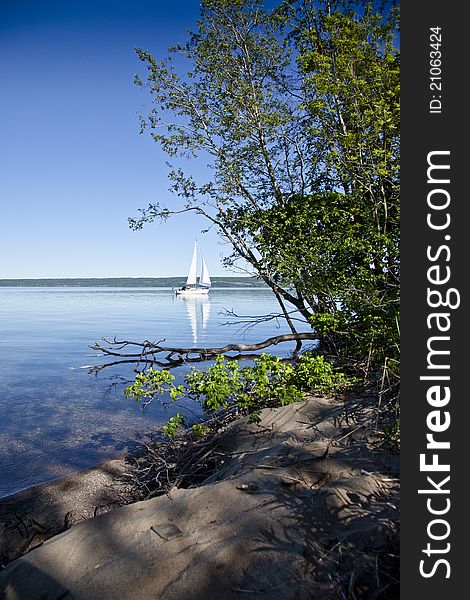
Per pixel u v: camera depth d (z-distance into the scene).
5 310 41.81
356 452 4.27
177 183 12.06
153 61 11.90
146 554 3.02
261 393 6.62
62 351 16.77
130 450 6.78
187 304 50.34
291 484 3.72
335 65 9.69
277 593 2.62
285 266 10.22
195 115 12.23
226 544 3.02
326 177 11.44
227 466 5.02
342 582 2.66
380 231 9.33
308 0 11.16
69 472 5.98
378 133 8.98
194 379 6.90
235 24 11.95
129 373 12.73
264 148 11.87
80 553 3.15
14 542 4.40
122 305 49.59
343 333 8.23
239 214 12.06
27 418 8.44
